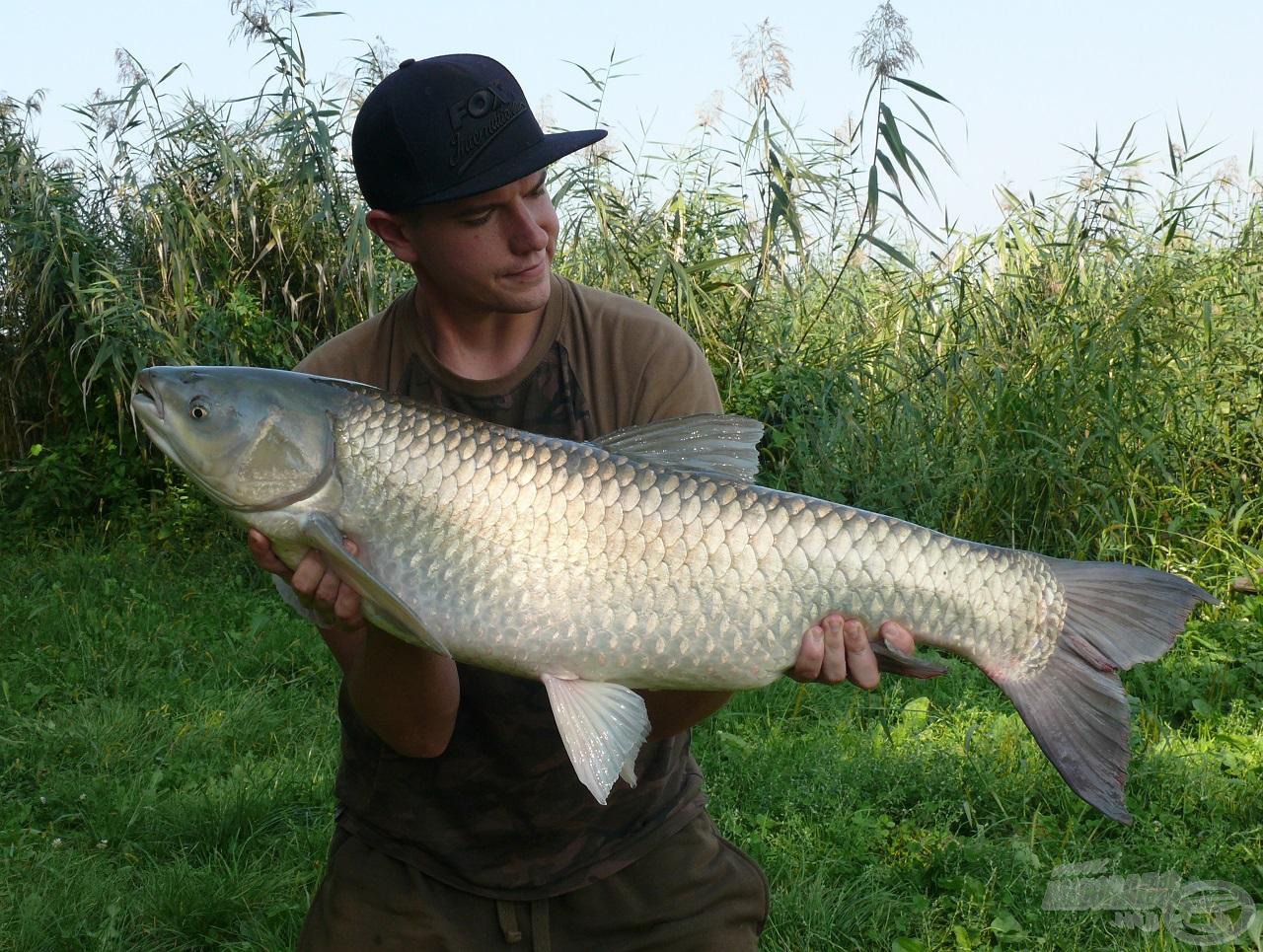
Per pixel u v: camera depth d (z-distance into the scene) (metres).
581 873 2.38
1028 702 2.19
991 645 2.19
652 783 2.41
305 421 2.12
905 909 3.88
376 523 2.13
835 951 3.68
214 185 8.80
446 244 2.20
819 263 8.39
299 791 4.80
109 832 4.55
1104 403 6.79
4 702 5.85
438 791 2.38
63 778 5.01
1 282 9.23
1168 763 4.70
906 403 6.91
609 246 7.62
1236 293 7.62
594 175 7.70
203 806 4.61
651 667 2.13
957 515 6.64
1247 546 6.73
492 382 2.35
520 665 2.12
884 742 5.02
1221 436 7.31
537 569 2.10
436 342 2.40
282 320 8.70
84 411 8.81
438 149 2.13
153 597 7.40
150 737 5.48
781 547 2.13
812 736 5.11
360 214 7.55
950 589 2.17
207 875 4.07
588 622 2.11
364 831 2.44
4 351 9.39
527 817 2.37
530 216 2.20
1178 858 4.04
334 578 2.15
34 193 8.71
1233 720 5.26
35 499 8.92
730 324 7.93
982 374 7.09
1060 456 6.51
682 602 2.12
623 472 2.13
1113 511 6.56
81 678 6.16
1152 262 7.62
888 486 6.55
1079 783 2.13
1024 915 3.78
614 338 2.38
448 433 2.13
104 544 8.69
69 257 8.60
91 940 3.81
